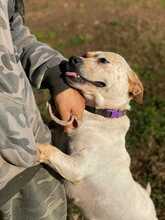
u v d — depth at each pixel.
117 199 4.24
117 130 4.27
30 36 3.64
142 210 4.34
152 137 7.07
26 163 3.04
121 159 4.27
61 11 12.69
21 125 2.95
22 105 2.97
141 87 4.37
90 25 11.78
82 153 4.09
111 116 4.24
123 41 10.79
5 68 2.89
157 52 10.11
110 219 4.29
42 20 12.14
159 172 6.46
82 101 3.63
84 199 4.27
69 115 3.59
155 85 8.66
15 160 3.00
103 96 4.18
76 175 4.02
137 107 7.73
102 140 4.17
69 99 3.56
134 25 11.63
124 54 10.13
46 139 3.59
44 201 3.43
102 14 12.46
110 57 4.29
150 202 4.48
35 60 3.55
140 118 7.44
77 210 4.71
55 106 3.59
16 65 2.97
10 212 3.27
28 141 3.00
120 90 4.24
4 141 2.93
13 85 2.92
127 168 4.32
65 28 11.66
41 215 3.41
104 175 4.18
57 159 3.74
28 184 3.28
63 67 3.60
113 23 11.80
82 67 4.14
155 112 7.63
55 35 11.27
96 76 4.13
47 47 3.64
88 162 4.09
